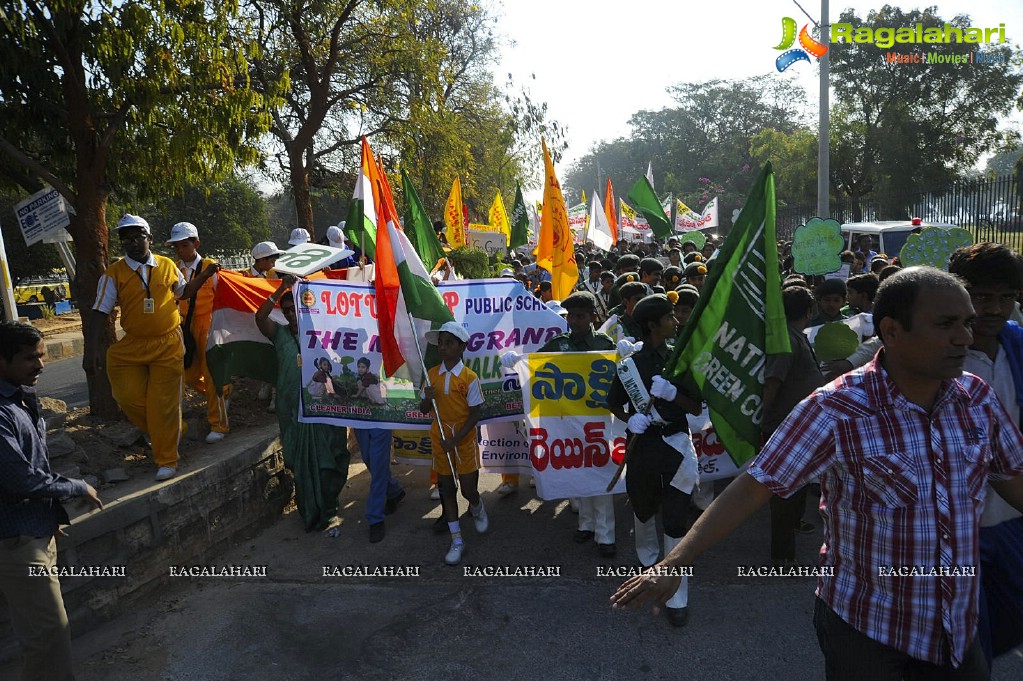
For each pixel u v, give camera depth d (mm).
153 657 3869
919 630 2027
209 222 37969
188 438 5812
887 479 1972
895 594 2035
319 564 4957
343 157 15031
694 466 4082
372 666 3754
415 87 13156
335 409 5281
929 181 32188
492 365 5762
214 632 4094
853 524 2070
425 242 6855
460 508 5988
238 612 4301
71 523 4043
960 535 1988
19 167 6523
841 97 33250
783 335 3775
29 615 3217
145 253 4906
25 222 5773
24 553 3152
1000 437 2121
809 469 2061
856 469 2012
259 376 6309
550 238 7438
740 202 57250
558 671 3645
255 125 6508
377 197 5199
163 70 5543
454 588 4559
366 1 11445
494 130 21844
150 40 5418
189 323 5895
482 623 4133
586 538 5203
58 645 3281
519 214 13539
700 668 3615
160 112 6090
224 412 6012
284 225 60500
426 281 5316
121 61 5352
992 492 2566
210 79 5887
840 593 2146
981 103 31688
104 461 4996
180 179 6918
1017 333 2719
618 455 4953
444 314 5297
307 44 10906
